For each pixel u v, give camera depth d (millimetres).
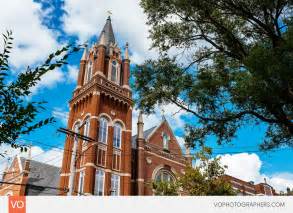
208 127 14344
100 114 40469
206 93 13523
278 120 12539
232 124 14180
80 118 42000
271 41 13250
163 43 15406
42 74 5066
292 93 11633
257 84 11102
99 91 41469
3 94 4867
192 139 14750
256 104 12727
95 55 47188
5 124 4828
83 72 47469
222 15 14891
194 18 14883
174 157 45875
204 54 15406
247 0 13344
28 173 44875
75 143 26188
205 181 26938
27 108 4867
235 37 14828
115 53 47969
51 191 46312
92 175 35625
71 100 45312
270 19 13383
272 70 10727
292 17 12281
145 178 41062
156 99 14742
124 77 46438
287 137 14633
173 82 14555
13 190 44656
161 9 15008
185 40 15320
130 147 41375
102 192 36094
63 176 39031
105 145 39094
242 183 56219
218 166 27406
